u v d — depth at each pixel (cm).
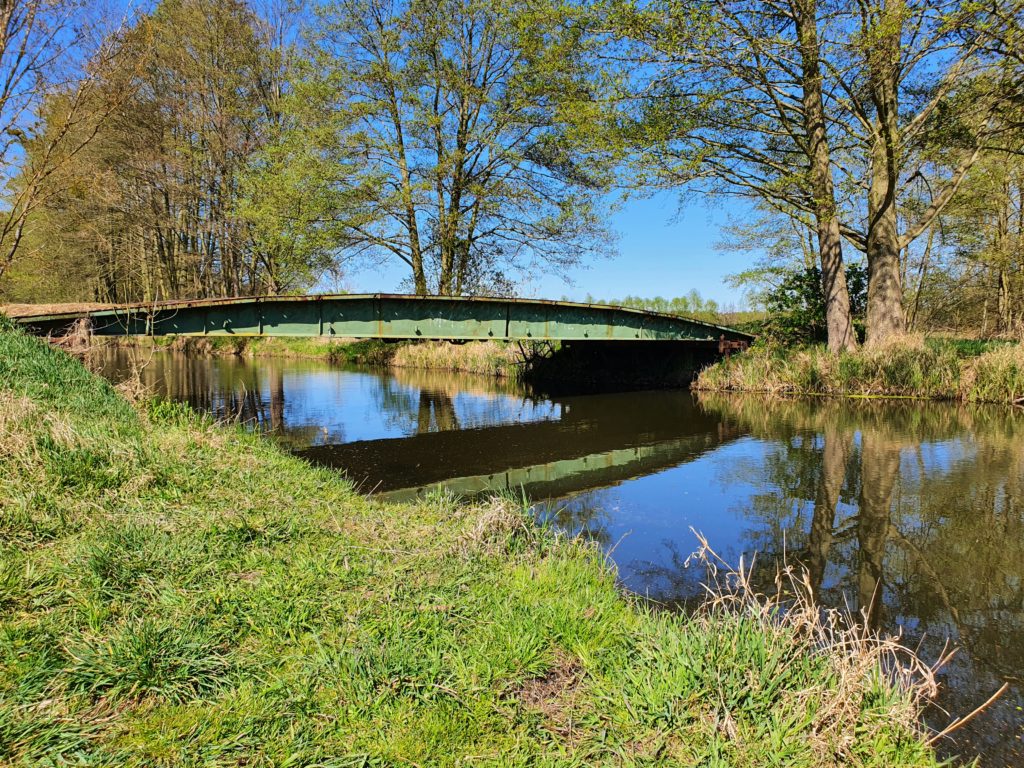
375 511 460
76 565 288
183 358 2989
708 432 1008
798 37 1285
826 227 1455
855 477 698
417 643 262
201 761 190
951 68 1240
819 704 233
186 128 2383
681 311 2862
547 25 1436
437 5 1828
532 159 1981
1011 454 787
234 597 284
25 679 212
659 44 1205
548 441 941
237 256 2711
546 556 411
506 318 1295
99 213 2225
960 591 405
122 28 1039
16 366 550
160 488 405
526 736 216
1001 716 270
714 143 1429
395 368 2484
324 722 213
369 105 1852
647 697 235
